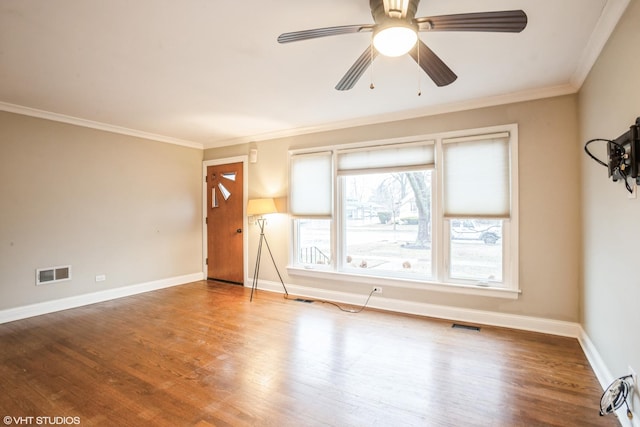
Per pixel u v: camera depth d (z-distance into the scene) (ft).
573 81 9.30
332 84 9.59
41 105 11.48
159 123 13.83
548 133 9.98
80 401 6.75
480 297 11.02
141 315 12.12
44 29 6.63
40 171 12.28
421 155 11.89
